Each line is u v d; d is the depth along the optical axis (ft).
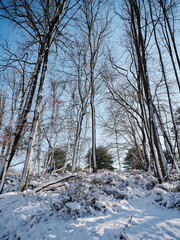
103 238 7.07
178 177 19.15
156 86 25.41
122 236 6.98
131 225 7.98
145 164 33.63
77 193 12.09
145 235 7.02
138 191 15.37
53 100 37.83
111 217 9.34
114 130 41.47
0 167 18.28
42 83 19.57
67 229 8.22
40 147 34.14
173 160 17.39
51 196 13.87
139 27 19.60
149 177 19.48
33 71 22.63
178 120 27.17
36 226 8.93
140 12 20.18
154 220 8.47
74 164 23.59
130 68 28.94
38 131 30.37
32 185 18.22
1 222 10.52
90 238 7.07
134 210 10.37
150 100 19.08
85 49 35.04
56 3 21.36
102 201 11.25
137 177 19.15
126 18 22.97
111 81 35.09
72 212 9.64
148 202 11.28
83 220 8.93
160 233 7.12
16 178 27.43
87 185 15.64
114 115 39.99
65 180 19.25
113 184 17.80
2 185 16.74
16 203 12.92
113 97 33.91
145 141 31.12
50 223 9.04
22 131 19.86
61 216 9.59
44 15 21.72
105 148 43.83
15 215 10.85
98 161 67.62
